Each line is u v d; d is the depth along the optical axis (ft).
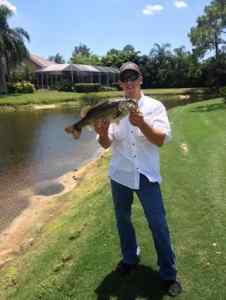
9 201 16.42
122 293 7.27
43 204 15.76
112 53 152.05
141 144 6.55
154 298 7.06
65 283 7.67
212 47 55.93
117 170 6.83
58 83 111.65
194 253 8.46
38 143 31.42
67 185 18.70
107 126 6.55
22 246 11.46
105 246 8.83
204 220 10.18
